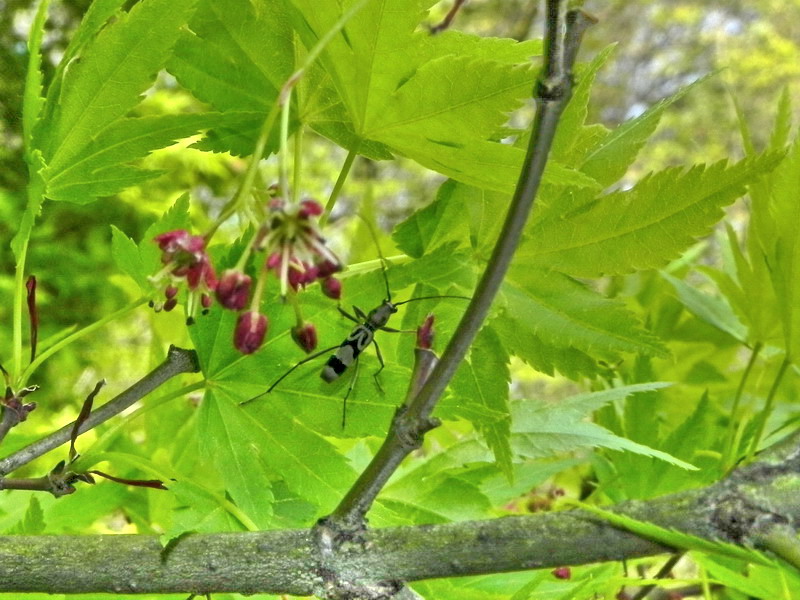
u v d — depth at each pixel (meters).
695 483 0.18
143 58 0.14
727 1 1.12
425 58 0.14
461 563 0.12
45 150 0.14
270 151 0.15
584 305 0.15
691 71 1.13
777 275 0.16
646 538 0.12
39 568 0.12
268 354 0.14
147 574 0.12
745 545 0.11
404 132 0.14
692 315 0.22
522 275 0.15
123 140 0.14
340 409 0.14
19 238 0.14
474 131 0.14
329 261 0.11
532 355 0.15
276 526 0.15
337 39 0.14
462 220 0.16
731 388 0.22
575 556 0.12
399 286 0.15
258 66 0.15
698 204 0.14
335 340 0.14
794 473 0.12
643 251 0.15
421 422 0.12
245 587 0.12
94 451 0.14
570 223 0.15
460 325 0.12
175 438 0.19
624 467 0.18
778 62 1.06
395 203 0.86
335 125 0.15
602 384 0.19
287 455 0.14
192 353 0.14
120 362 0.54
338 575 0.12
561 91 0.11
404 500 0.17
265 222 0.11
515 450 0.16
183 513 0.13
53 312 0.47
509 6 0.96
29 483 0.14
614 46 0.15
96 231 0.47
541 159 0.11
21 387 0.14
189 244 0.12
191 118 0.14
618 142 0.15
